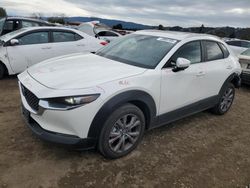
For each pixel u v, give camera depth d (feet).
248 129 15.97
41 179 9.48
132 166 10.77
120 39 15.58
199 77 13.96
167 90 12.21
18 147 11.31
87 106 9.43
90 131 9.79
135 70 11.39
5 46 21.68
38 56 23.12
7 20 28.09
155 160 11.38
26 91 10.64
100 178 9.86
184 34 14.58
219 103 16.85
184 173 10.73
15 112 15.05
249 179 10.89
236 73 17.16
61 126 9.60
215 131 15.14
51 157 10.82
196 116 17.12
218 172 11.10
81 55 14.39
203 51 14.64
